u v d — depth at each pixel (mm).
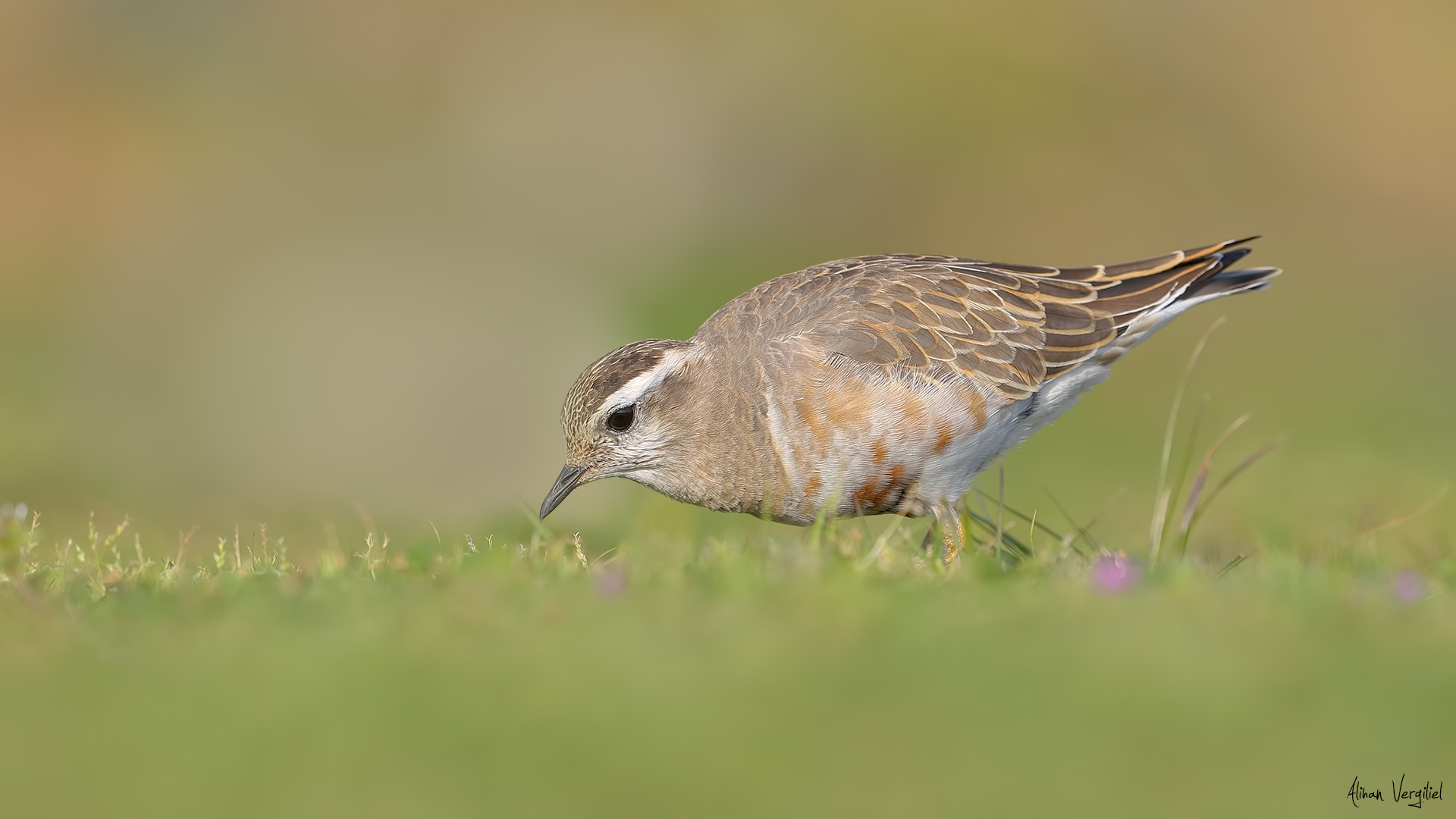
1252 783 5754
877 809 5723
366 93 30531
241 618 7391
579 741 6133
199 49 31312
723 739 6098
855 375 9203
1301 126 31547
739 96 30562
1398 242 29453
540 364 24219
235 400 23156
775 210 29703
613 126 29906
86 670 6824
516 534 12586
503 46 30953
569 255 27547
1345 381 23688
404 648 6922
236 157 29266
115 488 19609
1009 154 30859
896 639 6766
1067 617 7039
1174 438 20797
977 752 5973
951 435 9344
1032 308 9906
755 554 8281
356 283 25672
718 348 9547
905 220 29953
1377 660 6477
